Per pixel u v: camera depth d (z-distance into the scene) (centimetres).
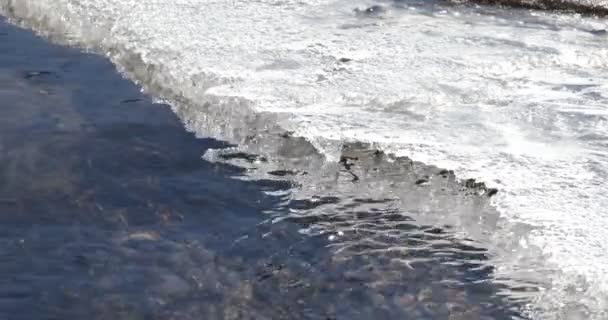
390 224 458
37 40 620
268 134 517
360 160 496
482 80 551
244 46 579
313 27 604
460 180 474
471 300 409
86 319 397
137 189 480
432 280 421
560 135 502
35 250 434
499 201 457
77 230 450
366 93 534
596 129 506
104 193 477
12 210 461
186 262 432
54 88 566
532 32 610
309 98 532
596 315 391
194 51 575
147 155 507
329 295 414
